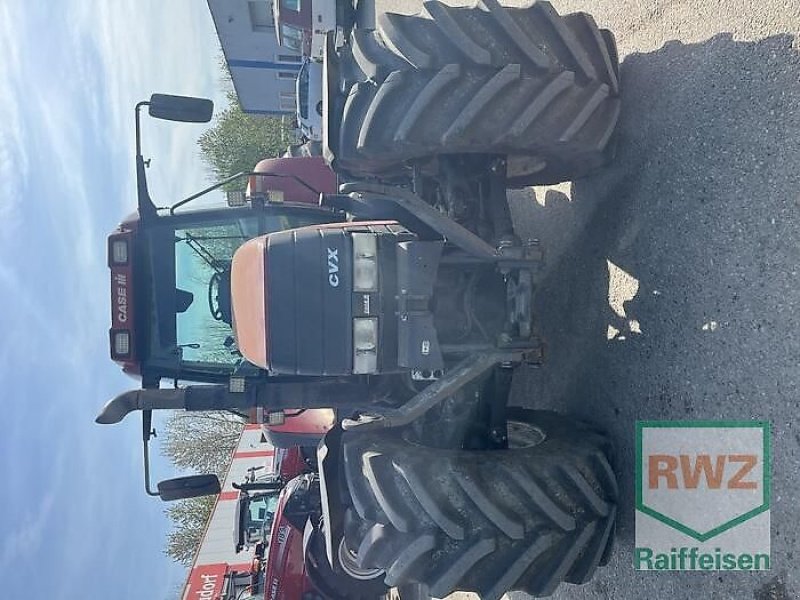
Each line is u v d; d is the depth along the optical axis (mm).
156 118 3633
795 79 2318
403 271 2785
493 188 3068
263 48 13492
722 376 2543
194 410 3275
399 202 2678
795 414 2256
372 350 2783
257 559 7961
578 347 3545
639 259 3045
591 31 2871
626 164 3158
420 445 3039
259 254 2854
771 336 2348
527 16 2766
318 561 5641
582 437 3072
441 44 2666
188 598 12164
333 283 2777
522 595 3969
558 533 2719
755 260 2426
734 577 2477
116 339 3580
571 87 2746
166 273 3727
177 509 24422
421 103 2648
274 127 22125
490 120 2682
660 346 2879
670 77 2885
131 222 3695
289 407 3348
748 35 2512
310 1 8305
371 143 2770
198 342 3695
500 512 2635
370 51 2814
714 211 2617
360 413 3527
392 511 2721
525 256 2844
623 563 3045
